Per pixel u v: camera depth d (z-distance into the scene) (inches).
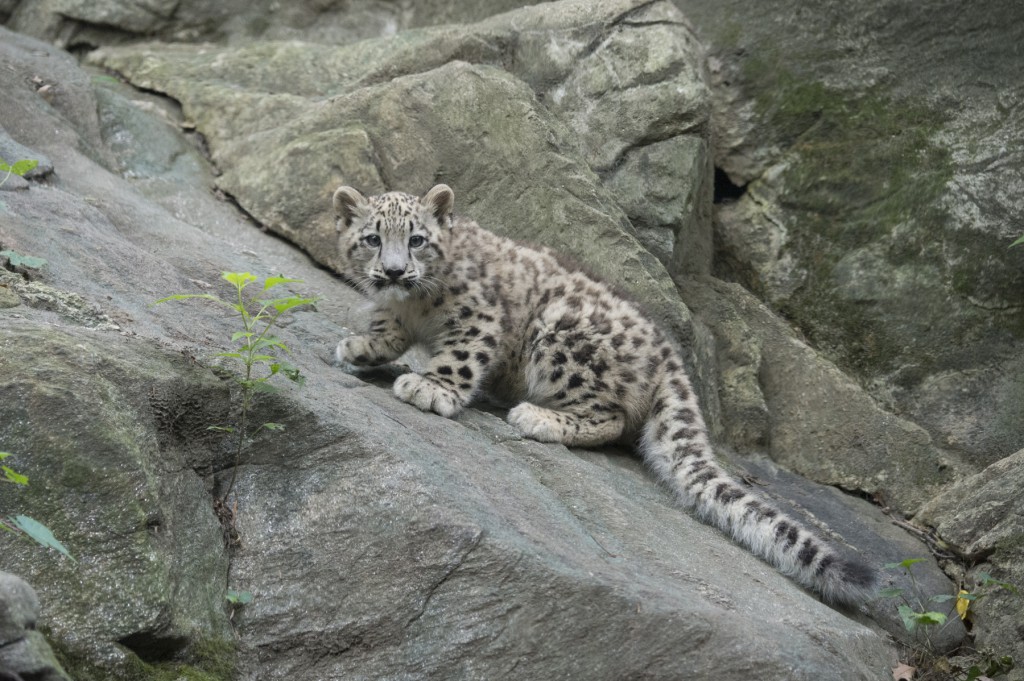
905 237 574.9
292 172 553.9
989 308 556.4
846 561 383.6
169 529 289.3
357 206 442.3
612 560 332.5
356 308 490.0
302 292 482.6
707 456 434.3
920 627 408.5
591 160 577.9
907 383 562.9
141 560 273.7
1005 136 569.3
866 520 480.4
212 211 554.3
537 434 422.9
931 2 589.6
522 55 603.8
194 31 699.4
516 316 451.8
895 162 584.1
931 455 507.2
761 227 603.8
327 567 301.3
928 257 568.7
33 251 372.8
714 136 615.8
